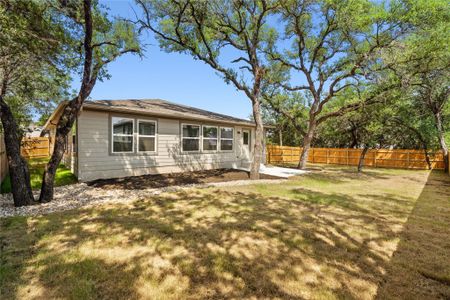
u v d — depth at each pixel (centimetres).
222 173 1039
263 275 257
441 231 398
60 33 592
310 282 246
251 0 955
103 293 222
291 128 2448
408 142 1834
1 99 495
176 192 656
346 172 1315
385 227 415
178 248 317
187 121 1072
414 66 1106
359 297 223
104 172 823
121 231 371
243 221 432
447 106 1488
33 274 249
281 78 1443
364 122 1304
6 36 478
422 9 930
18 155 516
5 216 439
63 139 574
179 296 220
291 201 593
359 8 1025
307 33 1285
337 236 371
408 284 245
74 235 353
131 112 866
